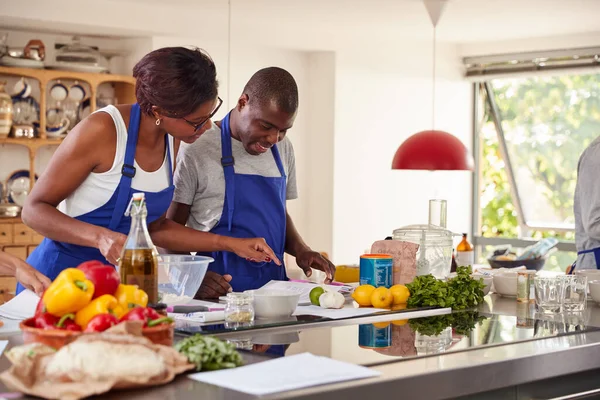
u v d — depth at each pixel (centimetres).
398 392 171
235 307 226
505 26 716
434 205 389
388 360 187
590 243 407
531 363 200
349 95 757
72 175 250
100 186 256
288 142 331
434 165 538
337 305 256
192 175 304
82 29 634
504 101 846
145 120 256
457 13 649
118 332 160
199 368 169
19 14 583
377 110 777
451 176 846
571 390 223
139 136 257
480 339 216
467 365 186
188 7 638
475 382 187
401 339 213
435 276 291
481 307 274
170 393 154
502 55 807
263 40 698
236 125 301
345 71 752
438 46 817
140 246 197
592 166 398
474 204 873
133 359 154
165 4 627
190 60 229
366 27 726
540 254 621
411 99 801
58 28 630
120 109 257
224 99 709
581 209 407
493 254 656
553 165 840
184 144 304
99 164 254
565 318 253
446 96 828
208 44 695
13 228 619
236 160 307
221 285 274
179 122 238
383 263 270
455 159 539
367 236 779
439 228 298
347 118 757
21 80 631
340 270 342
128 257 196
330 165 752
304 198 771
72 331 162
